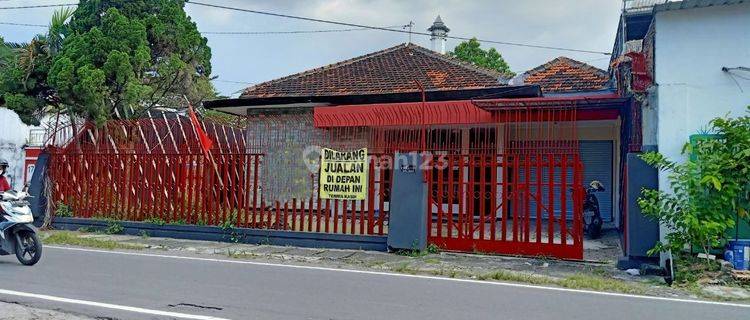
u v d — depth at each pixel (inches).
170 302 272.4
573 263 405.4
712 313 270.1
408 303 277.7
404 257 427.2
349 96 629.3
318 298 286.2
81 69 622.8
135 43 682.8
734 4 391.9
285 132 503.5
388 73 756.6
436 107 564.7
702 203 358.6
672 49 404.5
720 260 366.3
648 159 376.5
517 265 394.9
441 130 569.3
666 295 313.0
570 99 497.0
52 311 255.6
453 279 348.5
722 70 393.4
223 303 271.6
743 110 388.2
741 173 353.7
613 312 267.4
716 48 396.2
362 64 805.2
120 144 568.1
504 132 545.3
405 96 614.9
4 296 281.9
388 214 447.5
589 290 320.8
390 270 378.6
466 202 442.9
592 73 684.1
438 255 432.8
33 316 247.4
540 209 423.5
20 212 370.9
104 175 569.9
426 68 751.1
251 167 509.4
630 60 464.8
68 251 443.5
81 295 285.3
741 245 359.6
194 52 822.5
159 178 543.8
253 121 531.8
